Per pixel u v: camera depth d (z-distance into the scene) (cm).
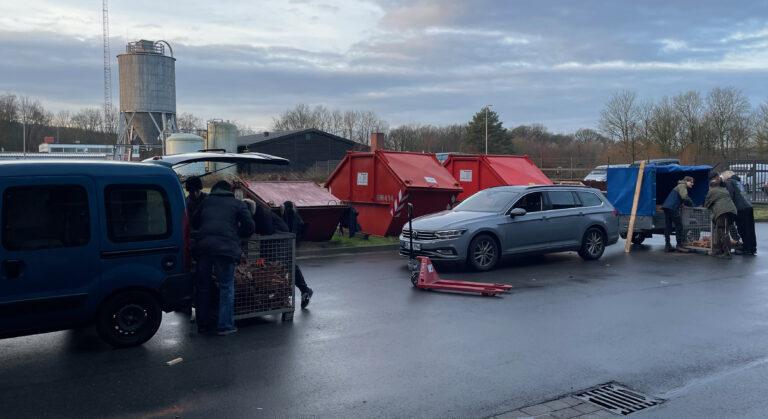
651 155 5341
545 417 491
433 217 1227
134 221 663
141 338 675
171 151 3538
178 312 838
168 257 684
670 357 644
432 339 706
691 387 560
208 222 719
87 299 634
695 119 5366
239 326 764
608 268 1222
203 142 3628
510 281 1073
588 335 725
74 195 628
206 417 483
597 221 1325
